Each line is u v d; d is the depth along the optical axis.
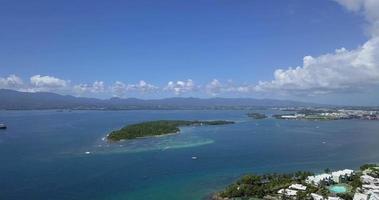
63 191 155.00
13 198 146.12
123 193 152.62
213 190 157.00
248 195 144.88
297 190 148.00
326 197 137.50
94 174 183.50
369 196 138.00
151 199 145.12
